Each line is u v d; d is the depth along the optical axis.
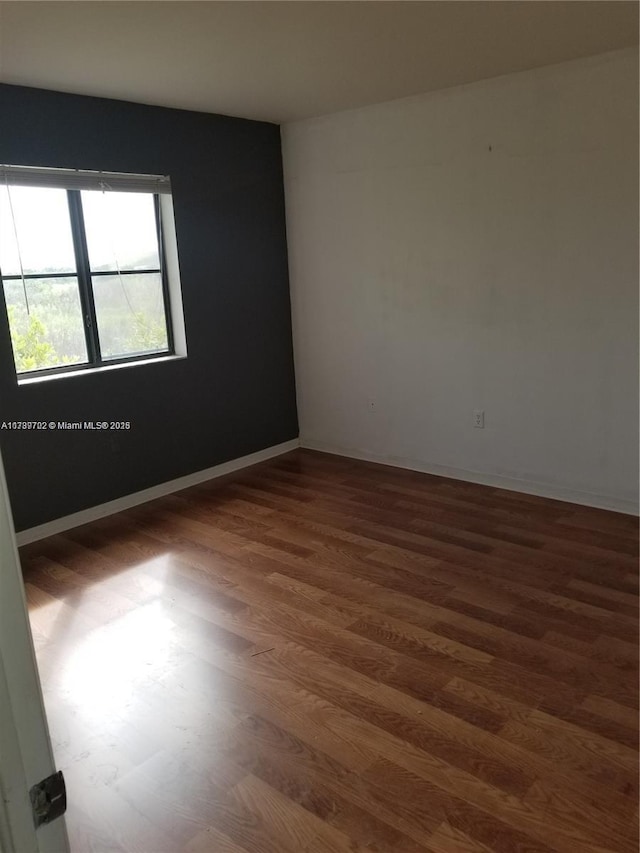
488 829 1.80
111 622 2.91
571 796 1.89
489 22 2.76
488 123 3.81
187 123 4.21
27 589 3.22
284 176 4.88
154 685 2.47
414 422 4.62
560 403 3.91
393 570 3.26
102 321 4.06
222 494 4.41
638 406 3.62
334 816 1.87
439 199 4.12
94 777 2.05
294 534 3.73
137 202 4.13
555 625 2.73
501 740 2.12
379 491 4.34
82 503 4.00
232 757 2.10
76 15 2.50
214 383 4.64
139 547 3.64
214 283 4.53
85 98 3.70
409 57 3.22
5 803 0.72
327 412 5.14
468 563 3.30
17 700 0.72
